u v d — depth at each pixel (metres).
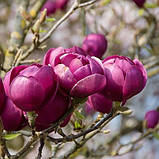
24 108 1.11
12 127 1.16
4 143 1.16
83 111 1.36
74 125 1.29
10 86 1.10
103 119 1.20
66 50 1.19
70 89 1.12
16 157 1.17
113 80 1.15
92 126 1.26
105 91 1.16
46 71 1.10
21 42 1.57
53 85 1.11
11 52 1.52
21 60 1.45
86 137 1.32
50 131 1.15
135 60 1.18
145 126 1.60
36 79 1.09
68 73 1.11
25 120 1.16
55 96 1.13
